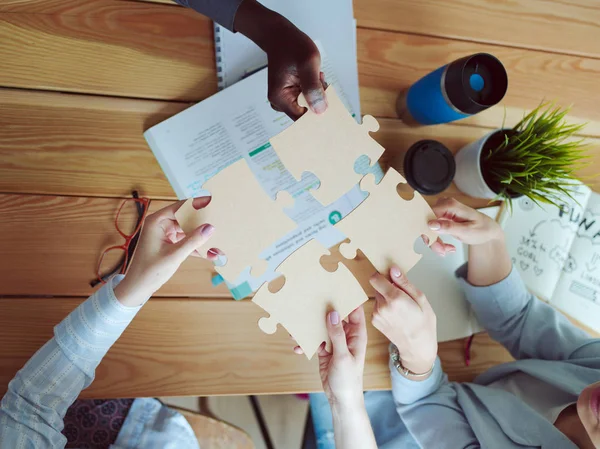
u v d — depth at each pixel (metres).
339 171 0.58
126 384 0.75
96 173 0.77
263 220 0.57
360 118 0.84
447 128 0.87
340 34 0.82
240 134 0.79
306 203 0.82
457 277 0.88
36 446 0.64
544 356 0.87
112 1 0.77
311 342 0.60
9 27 0.74
